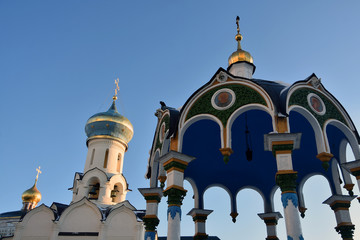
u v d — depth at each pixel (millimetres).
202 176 17391
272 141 10641
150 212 13789
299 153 16453
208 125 14562
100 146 41000
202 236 15977
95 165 39594
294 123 15047
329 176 15914
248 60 18344
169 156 12414
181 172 12289
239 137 16156
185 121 12695
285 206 9852
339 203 15039
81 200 34719
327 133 14344
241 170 17578
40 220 34219
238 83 12328
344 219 14750
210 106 12461
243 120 15117
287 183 10078
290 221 9586
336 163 15562
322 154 11312
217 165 17141
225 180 17922
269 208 17609
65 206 38094
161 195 14484
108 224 32688
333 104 12859
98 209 33875
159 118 14898
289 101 11469
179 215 11672
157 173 14875
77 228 33188
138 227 32156
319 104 12391
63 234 32625
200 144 15719
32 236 33281
